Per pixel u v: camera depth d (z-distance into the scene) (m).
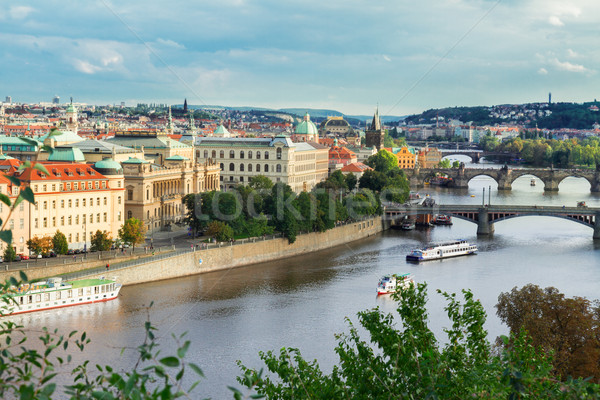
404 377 72.88
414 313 82.00
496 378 67.81
